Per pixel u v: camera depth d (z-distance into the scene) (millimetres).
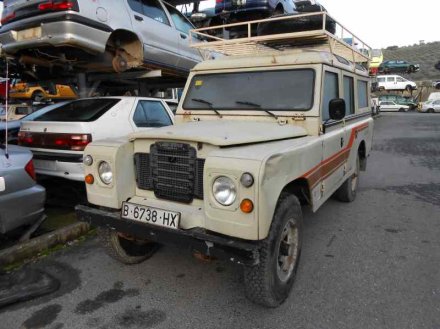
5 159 3742
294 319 2916
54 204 5590
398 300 3154
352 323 2857
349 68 4875
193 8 11156
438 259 3930
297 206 3148
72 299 3201
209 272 3672
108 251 3652
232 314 2992
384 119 24922
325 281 3479
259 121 3855
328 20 4559
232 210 2564
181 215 2898
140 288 3385
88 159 3312
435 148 12000
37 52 6145
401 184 7281
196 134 3014
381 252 4109
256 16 9492
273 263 2844
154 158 3162
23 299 3174
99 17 5922
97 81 7871
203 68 4363
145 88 8969
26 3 5652
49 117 5469
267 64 4016
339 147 4422
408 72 46656
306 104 3740
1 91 4121
